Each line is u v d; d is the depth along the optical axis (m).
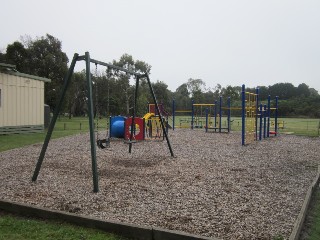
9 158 7.61
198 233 3.08
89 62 5.12
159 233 2.99
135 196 4.37
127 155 8.28
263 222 3.39
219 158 7.88
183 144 11.16
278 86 79.69
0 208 3.83
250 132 12.45
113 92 45.69
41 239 2.97
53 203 4.02
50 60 36.69
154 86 53.62
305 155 8.52
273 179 5.50
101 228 3.24
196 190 4.71
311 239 3.12
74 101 47.78
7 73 13.74
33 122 15.37
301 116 56.47
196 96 60.22
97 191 4.59
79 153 8.51
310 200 4.40
